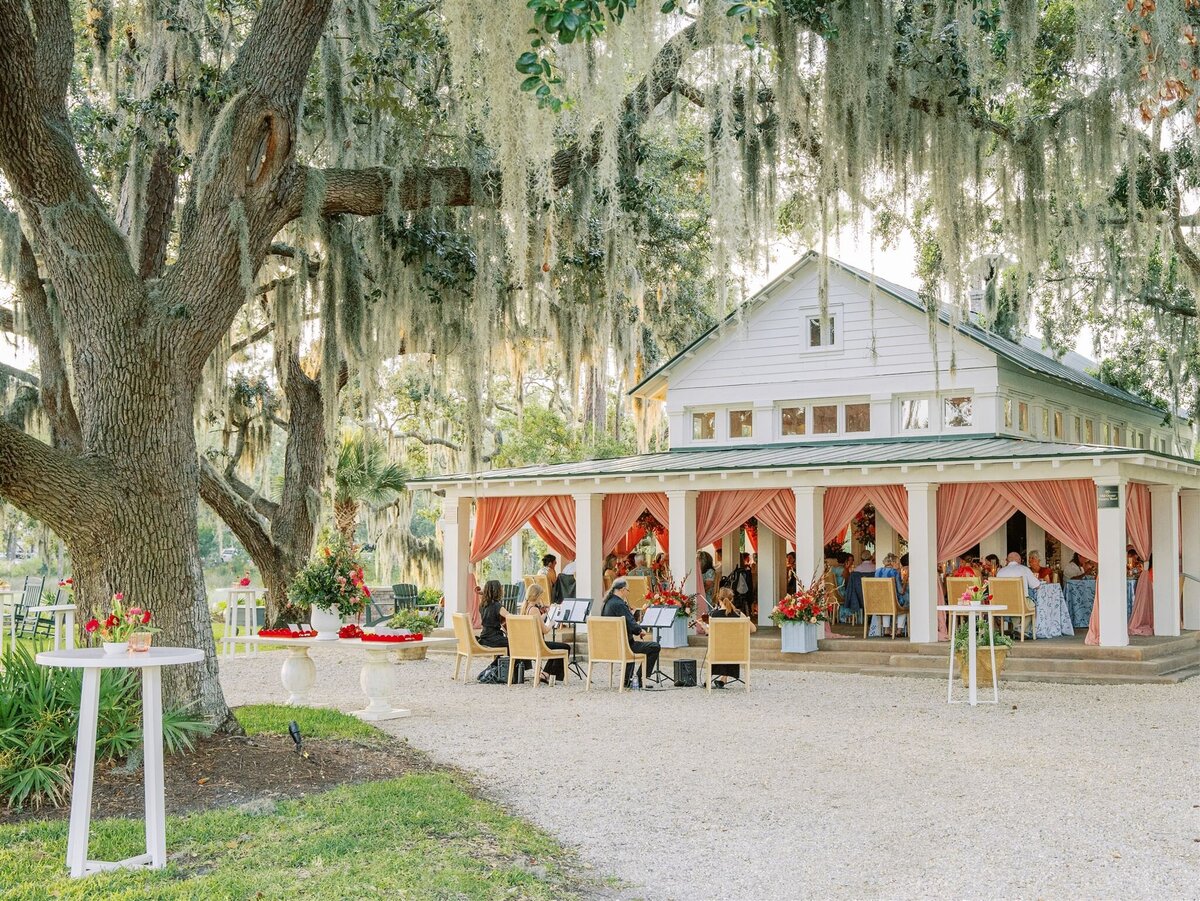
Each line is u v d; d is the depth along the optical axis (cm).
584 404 2902
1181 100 1306
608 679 1561
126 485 850
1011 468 1630
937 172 1275
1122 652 1511
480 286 1224
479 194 1140
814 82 1213
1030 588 1700
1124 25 1224
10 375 1698
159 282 892
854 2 1127
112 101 1373
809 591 1709
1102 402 2523
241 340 2070
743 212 1231
